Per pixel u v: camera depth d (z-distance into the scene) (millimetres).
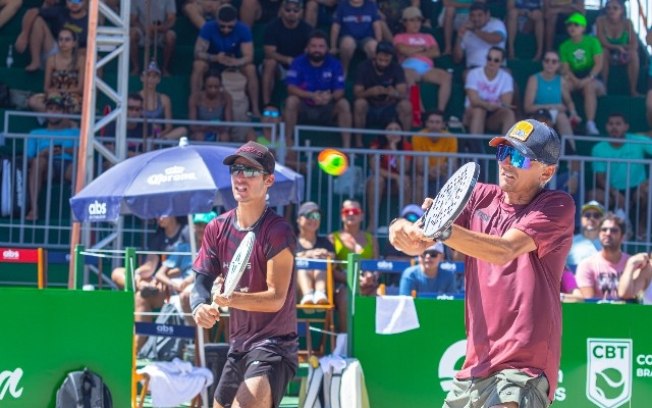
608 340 18672
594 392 18578
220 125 26438
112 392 16859
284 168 19219
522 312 9953
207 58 29109
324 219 26906
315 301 20234
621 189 28922
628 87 33469
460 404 10344
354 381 17906
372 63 29453
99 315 16875
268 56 30094
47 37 29656
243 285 12523
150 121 25328
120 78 22672
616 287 21125
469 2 32469
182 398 17656
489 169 27625
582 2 33281
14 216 26156
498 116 30188
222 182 18406
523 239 9727
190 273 21594
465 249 9352
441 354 18641
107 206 18547
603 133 32094
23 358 16406
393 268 19984
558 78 30922
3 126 28719
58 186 26781
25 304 16469
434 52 31344
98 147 22438
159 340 20625
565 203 10016
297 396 21156
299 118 28984
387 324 18516
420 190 26406
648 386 18781
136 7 30359
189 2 31516
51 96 28312
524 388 9844
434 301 18688
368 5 31312
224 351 18625
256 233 12453
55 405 16516
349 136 28969
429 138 28406
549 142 10070
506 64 32188
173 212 18234
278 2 32750
